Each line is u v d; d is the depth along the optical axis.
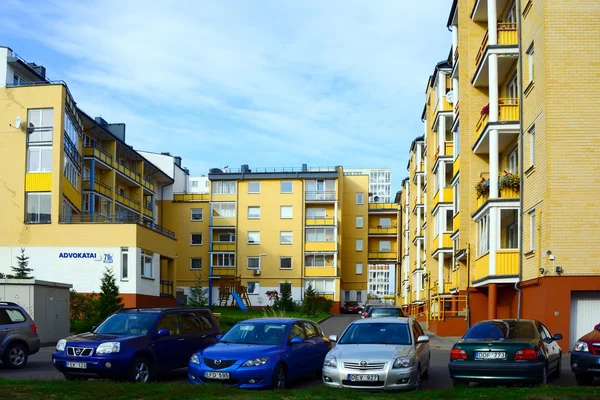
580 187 20.34
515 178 24.17
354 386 12.08
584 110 20.53
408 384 12.11
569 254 20.17
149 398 10.77
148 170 62.00
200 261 68.06
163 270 47.44
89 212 47.25
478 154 29.59
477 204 28.73
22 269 37.12
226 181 67.50
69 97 42.25
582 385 13.49
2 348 16.44
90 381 12.89
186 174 75.56
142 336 14.23
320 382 14.77
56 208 39.88
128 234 39.53
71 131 43.22
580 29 20.77
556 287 20.12
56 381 12.45
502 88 28.05
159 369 14.35
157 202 68.00
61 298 25.75
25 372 16.05
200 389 11.51
